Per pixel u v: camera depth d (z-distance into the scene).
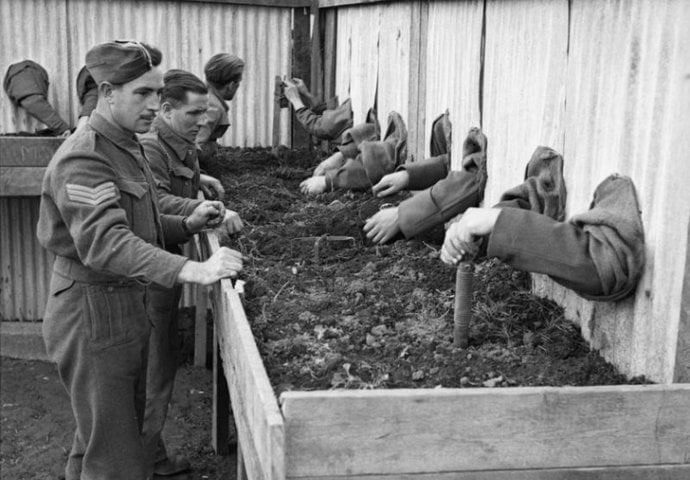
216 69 5.57
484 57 3.80
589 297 2.56
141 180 3.30
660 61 2.36
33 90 6.68
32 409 5.91
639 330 2.48
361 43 6.13
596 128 2.76
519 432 1.96
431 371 2.50
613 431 1.99
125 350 3.23
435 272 3.43
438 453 1.95
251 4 7.16
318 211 4.73
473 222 2.58
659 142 2.38
